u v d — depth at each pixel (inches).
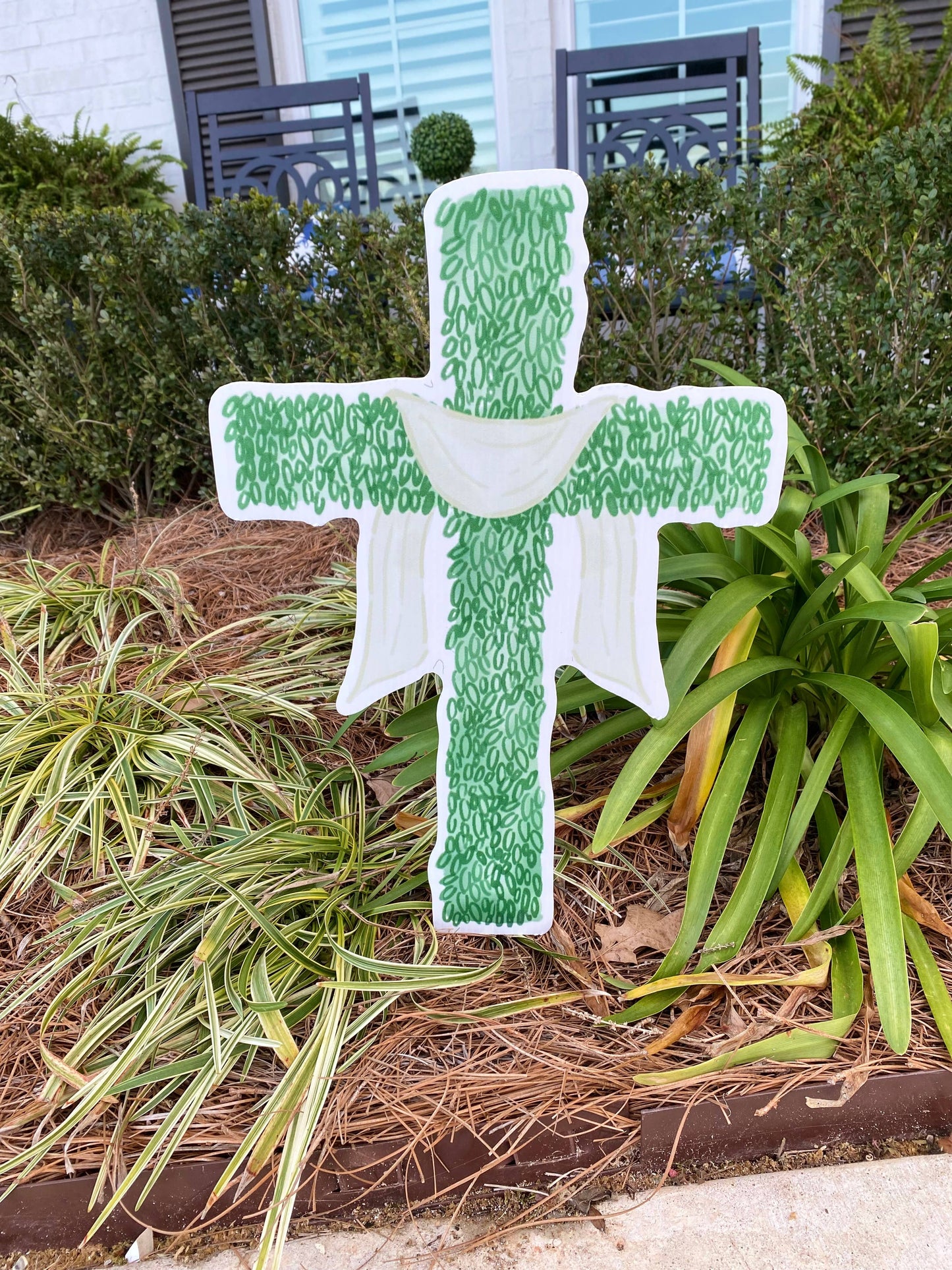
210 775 60.2
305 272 92.5
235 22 181.8
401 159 198.7
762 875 45.5
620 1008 45.9
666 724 47.2
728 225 84.3
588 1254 39.8
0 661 71.9
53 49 188.5
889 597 48.3
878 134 132.5
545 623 44.4
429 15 183.2
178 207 197.8
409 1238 41.0
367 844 55.3
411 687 66.9
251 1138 38.5
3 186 166.1
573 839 56.2
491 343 39.7
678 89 114.0
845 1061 43.2
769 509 42.1
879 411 80.0
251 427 41.0
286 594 77.7
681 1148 43.0
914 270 76.7
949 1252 38.9
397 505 42.6
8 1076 44.5
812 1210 41.0
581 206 37.1
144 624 76.4
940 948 48.9
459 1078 42.9
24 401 97.9
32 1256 41.6
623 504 42.3
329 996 44.1
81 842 57.2
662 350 93.0
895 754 42.9
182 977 45.1
